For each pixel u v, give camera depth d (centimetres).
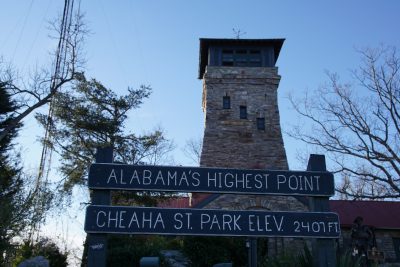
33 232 2255
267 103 3169
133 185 884
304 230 887
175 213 871
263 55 3406
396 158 2222
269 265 1146
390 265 2469
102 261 834
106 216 854
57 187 2720
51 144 2892
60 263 2345
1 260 1942
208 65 3341
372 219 2695
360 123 2595
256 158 2956
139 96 3225
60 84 2541
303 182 921
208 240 2219
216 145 2989
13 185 2278
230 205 2502
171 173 900
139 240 2294
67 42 2630
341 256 1019
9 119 2622
